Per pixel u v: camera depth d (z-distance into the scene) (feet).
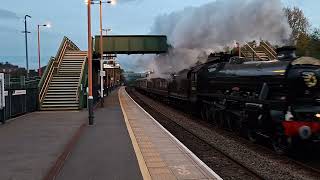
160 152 41.11
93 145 45.39
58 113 86.58
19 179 30.22
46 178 30.37
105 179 30.19
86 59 115.03
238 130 59.31
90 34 71.92
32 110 90.33
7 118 73.05
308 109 42.06
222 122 65.77
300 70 42.78
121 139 49.83
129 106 112.78
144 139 49.80
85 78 106.32
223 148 48.11
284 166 38.55
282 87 43.78
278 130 44.19
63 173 32.12
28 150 42.16
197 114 86.69
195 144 51.72
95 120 72.64
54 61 110.42
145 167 34.04
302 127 41.16
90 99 67.05
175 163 35.73
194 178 30.37
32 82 100.12
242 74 56.49
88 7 72.69
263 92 47.93
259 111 48.24
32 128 60.54
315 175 34.83
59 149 42.73
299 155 44.65
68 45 132.16
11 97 76.07
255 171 35.91
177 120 80.23
